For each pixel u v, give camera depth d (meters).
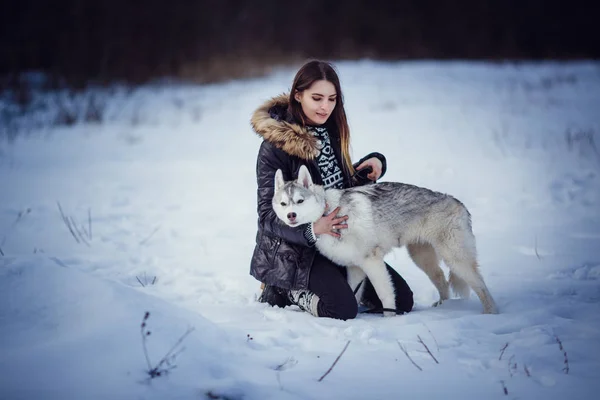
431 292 5.12
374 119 16.58
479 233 6.70
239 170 11.23
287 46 39.59
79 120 17.98
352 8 41.81
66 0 28.55
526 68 30.27
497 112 16.94
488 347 3.58
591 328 3.78
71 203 8.44
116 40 29.02
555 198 7.99
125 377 2.86
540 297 4.61
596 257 5.65
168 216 7.87
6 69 25.66
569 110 16.48
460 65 33.38
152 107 20.88
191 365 3.02
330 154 4.82
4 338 3.11
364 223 4.50
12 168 11.26
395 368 3.30
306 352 3.54
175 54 31.36
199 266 5.77
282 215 4.40
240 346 3.48
